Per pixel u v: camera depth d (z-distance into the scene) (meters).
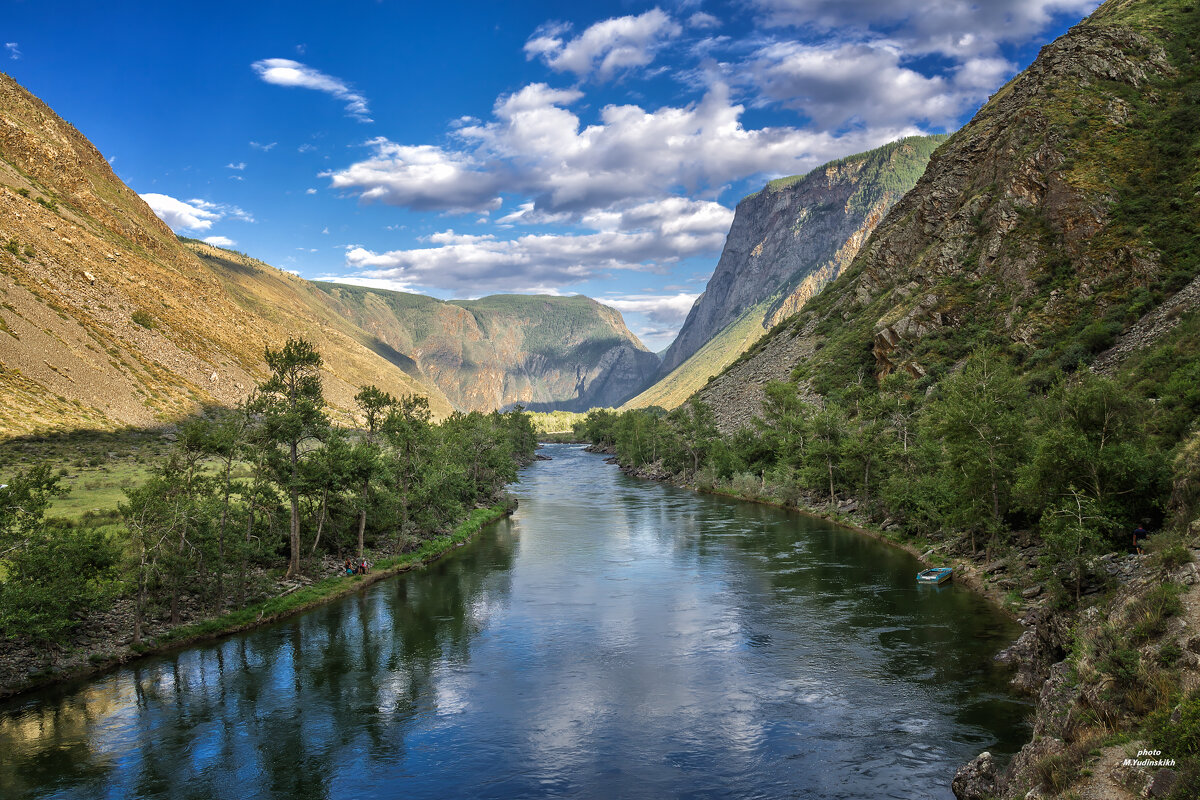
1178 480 37.25
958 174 147.25
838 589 52.53
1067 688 22.62
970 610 45.66
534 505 107.50
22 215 180.88
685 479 138.62
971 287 114.69
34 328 141.12
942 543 63.09
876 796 24.39
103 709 33.06
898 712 30.95
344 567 59.25
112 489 78.06
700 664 37.91
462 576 59.59
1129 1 142.38
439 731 30.64
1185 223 88.44
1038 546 51.22
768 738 29.19
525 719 31.70
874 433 84.56
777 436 116.25
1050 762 17.83
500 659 39.31
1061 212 103.06
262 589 49.69
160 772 27.33
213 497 46.78
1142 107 108.81
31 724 31.58
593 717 31.78
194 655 40.16
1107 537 37.72
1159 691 18.05
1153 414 49.84
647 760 27.73
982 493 54.75
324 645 41.88
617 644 41.44
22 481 36.72
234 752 28.94
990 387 61.91
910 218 161.12
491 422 187.50
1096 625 24.34
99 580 40.44
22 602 34.59
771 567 60.62
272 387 53.59
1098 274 92.81
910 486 70.44
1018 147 119.88
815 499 98.38
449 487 79.88
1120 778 15.82
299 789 26.03
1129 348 74.88
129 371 154.38
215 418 156.12
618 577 58.50
